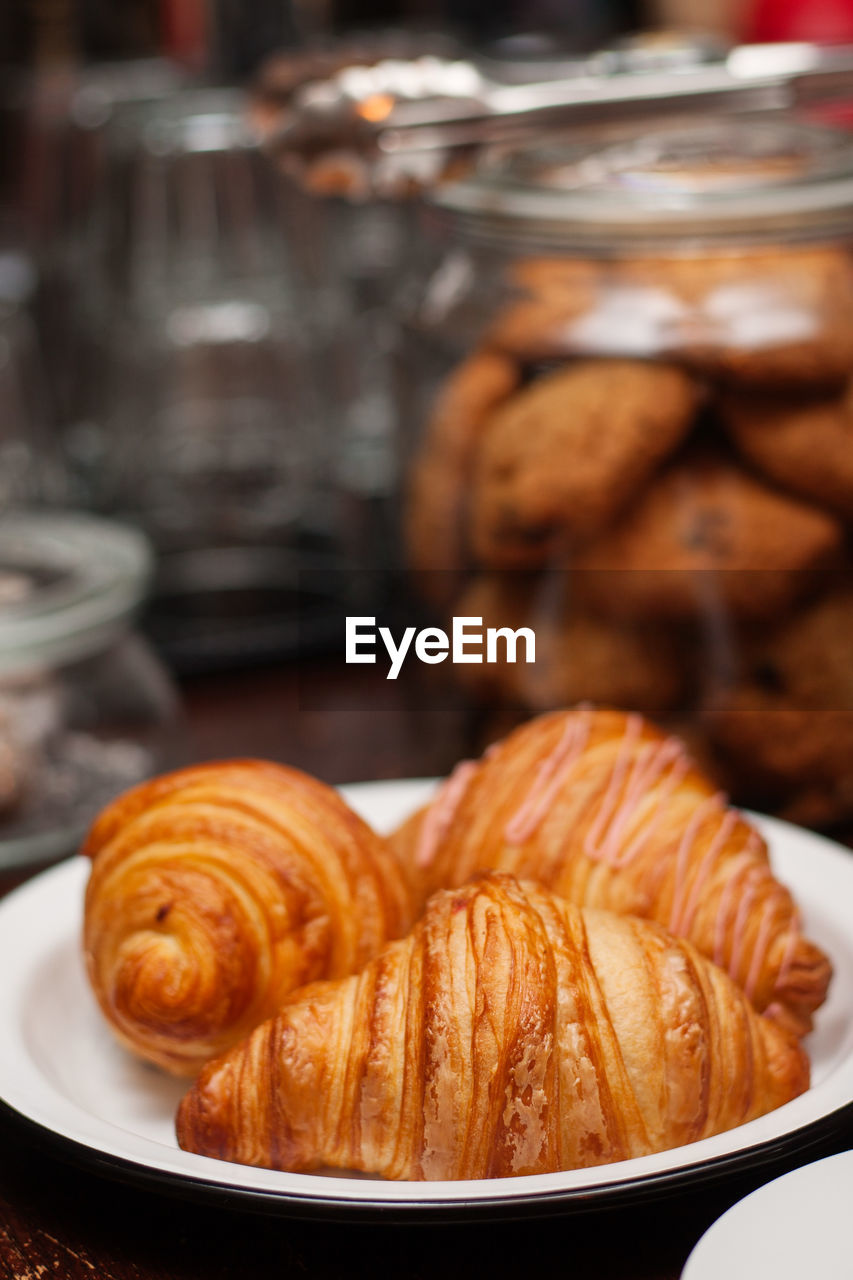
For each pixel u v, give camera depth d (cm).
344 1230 51
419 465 76
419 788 68
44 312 111
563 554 70
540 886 54
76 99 108
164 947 54
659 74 73
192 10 115
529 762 58
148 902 55
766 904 56
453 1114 50
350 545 98
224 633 90
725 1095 51
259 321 102
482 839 57
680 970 52
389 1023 51
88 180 106
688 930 55
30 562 77
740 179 70
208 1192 48
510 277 73
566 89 72
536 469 69
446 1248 50
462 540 73
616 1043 50
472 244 74
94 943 56
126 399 103
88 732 77
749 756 71
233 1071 52
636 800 57
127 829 57
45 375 110
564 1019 50
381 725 83
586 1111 50
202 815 56
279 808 56
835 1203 47
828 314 69
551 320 71
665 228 69
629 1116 50
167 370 102
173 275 102
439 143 71
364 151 71
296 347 103
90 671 77
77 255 108
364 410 105
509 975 50
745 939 55
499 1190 48
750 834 57
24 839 72
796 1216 47
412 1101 50
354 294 108
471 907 52
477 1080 50
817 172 71
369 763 80
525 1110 50
